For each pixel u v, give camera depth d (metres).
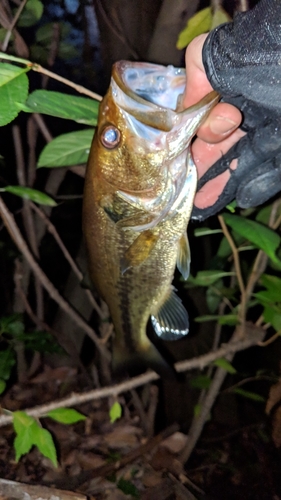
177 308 0.53
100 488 0.72
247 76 0.38
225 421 0.91
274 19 0.37
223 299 0.73
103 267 0.52
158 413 0.92
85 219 0.49
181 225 0.47
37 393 0.87
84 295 0.85
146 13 0.66
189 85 0.41
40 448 0.51
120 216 0.47
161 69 0.43
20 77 0.37
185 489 0.72
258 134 0.46
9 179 0.95
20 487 0.54
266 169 0.47
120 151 0.44
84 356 1.00
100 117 0.43
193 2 0.57
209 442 0.89
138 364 0.61
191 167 0.45
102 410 0.85
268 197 0.49
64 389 0.87
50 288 0.71
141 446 0.77
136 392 0.84
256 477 0.83
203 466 0.84
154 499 0.71
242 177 0.48
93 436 0.80
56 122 0.94
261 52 0.37
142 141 0.43
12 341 0.74
